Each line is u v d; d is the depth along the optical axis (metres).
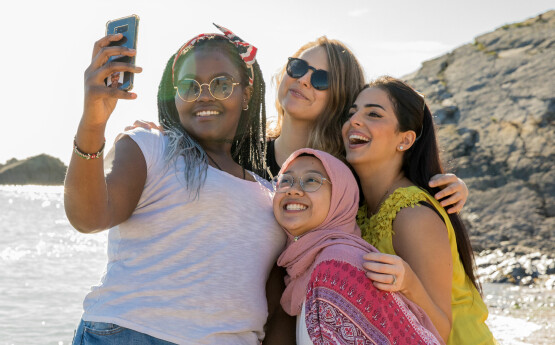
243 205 2.92
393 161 3.55
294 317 3.22
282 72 4.92
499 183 18.56
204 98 3.07
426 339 2.77
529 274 13.76
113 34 2.47
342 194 3.08
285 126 4.66
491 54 23.77
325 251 2.85
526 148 19.19
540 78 21.44
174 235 2.75
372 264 2.73
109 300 2.69
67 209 2.43
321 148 4.51
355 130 3.55
